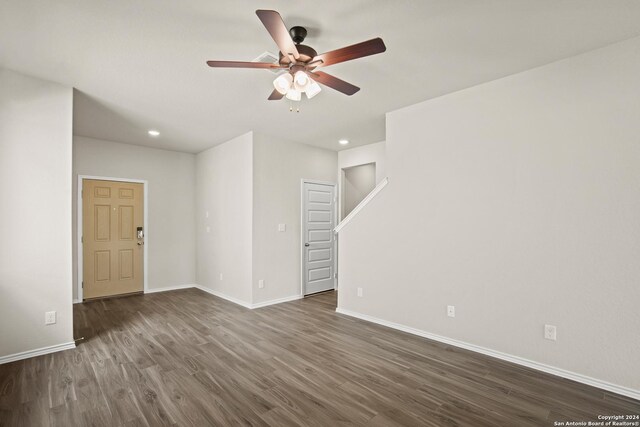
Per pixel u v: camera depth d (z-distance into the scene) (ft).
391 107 11.72
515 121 9.04
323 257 18.30
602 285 7.60
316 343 10.42
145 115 12.65
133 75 9.25
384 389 7.57
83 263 15.98
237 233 15.85
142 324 12.37
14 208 9.07
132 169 17.54
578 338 7.89
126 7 6.30
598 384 7.57
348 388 7.61
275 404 6.95
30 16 6.55
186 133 15.30
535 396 7.24
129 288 17.42
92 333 11.34
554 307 8.26
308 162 17.52
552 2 6.16
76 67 8.78
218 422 6.33
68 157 9.91
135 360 9.11
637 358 7.13
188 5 6.26
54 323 9.66
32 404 6.91
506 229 9.12
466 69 8.86
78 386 7.66
